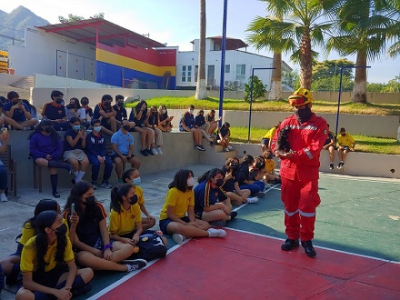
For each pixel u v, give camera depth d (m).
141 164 10.65
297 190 5.19
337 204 8.27
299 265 4.83
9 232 5.47
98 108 9.97
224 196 6.62
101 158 8.34
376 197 9.12
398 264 4.96
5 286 4.02
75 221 4.25
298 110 5.02
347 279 4.46
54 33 28.44
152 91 22.05
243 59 31.95
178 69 33.09
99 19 25.50
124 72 28.75
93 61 31.92
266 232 6.12
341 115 16.34
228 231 6.11
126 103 20.38
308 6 15.11
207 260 4.90
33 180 8.09
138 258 4.76
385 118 15.70
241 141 14.73
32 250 3.54
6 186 7.03
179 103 19.12
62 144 7.84
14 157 7.85
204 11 19.08
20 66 26.61
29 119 8.45
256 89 18.77
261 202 8.17
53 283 3.73
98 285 4.13
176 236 5.44
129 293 3.98
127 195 4.82
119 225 4.91
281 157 5.01
